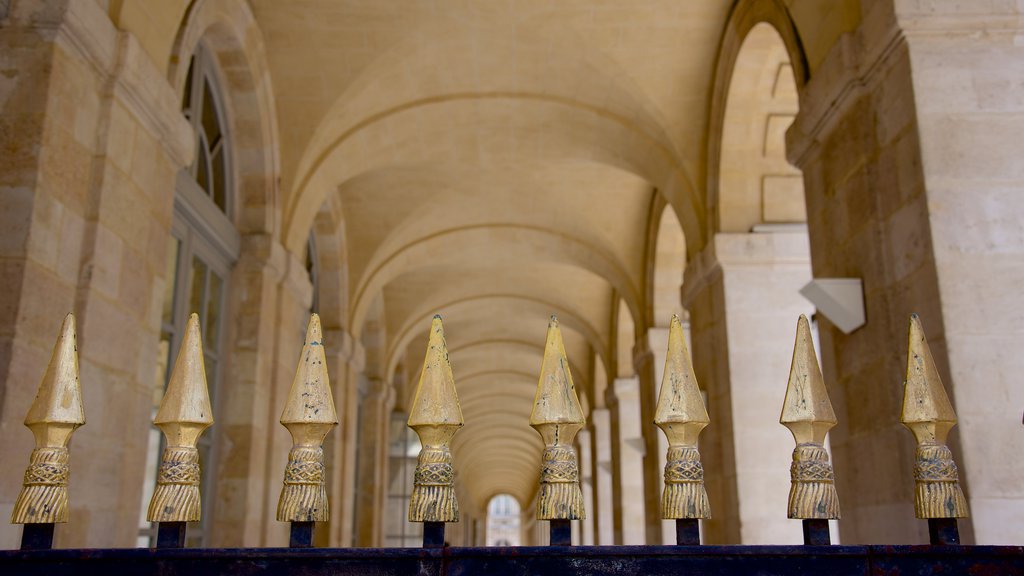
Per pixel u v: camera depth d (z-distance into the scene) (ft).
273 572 5.58
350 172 34.86
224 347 27.61
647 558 5.62
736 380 28.35
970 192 15.66
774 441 27.89
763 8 24.72
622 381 56.44
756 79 28.58
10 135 14.37
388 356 58.75
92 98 16.03
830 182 19.89
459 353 75.10
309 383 6.07
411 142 35.40
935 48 16.37
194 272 25.48
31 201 14.11
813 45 20.75
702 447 31.50
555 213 45.98
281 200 30.76
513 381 90.17
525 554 5.61
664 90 31.09
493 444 140.56
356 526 53.88
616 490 55.98
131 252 17.29
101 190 15.96
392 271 48.34
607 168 42.06
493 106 33.55
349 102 31.22
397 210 44.70
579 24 29.25
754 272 29.25
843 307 17.74
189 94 24.58
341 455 43.75
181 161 19.71
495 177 42.86
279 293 30.35
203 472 25.80
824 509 5.89
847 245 18.81
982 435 14.47
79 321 15.26
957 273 15.25
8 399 13.25
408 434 68.23
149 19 18.13
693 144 31.71
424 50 30.22
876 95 17.71
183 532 5.88
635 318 45.98
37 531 5.86
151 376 18.26
